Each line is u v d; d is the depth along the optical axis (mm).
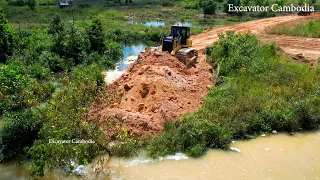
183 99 18750
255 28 40500
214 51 27000
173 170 14078
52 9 59344
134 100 18406
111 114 16141
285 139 16781
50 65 27094
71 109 14055
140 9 63188
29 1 59844
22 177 13883
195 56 25297
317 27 37156
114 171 13898
